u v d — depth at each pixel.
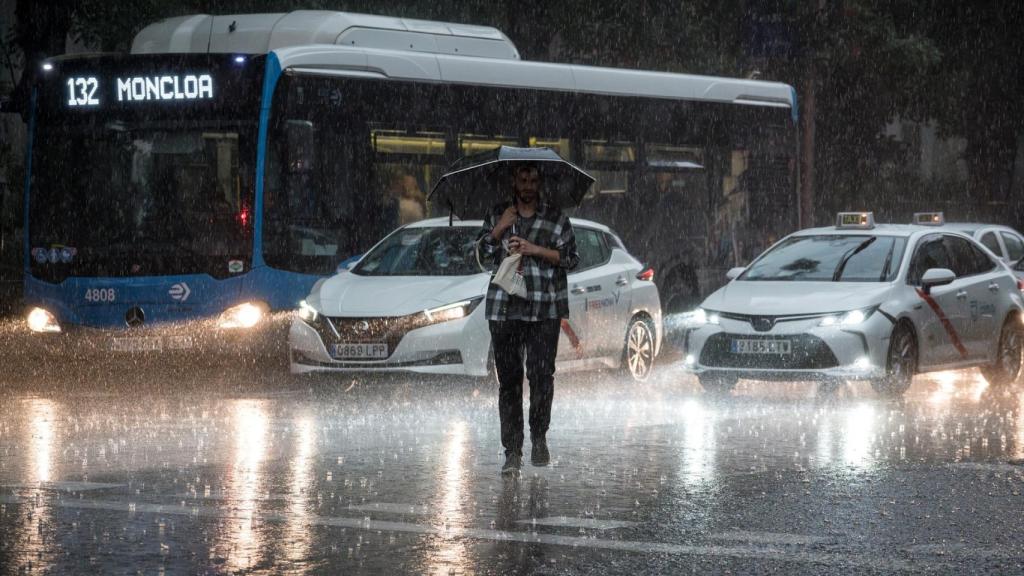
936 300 23.81
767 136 36.25
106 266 27.23
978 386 25.42
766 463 15.79
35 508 12.91
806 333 22.36
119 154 27.44
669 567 10.62
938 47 55.44
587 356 24.05
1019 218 62.84
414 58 29.16
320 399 22.59
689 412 20.98
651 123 33.41
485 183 15.47
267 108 26.86
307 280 27.19
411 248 24.38
